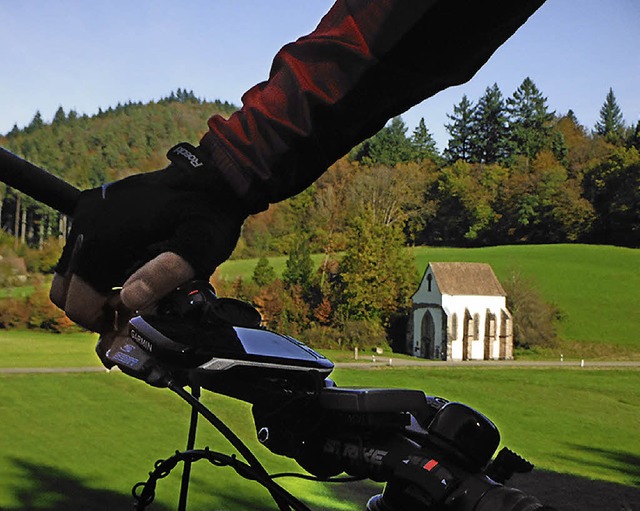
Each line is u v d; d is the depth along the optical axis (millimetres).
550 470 34938
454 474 1003
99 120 168000
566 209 113688
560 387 66188
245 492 21391
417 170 119438
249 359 1021
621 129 124188
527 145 126688
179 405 46406
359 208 110500
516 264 101312
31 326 91250
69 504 23828
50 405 45062
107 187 931
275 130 743
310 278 93125
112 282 949
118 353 1050
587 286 94312
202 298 1034
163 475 1094
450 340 83250
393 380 67500
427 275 86875
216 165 833
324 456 1126
